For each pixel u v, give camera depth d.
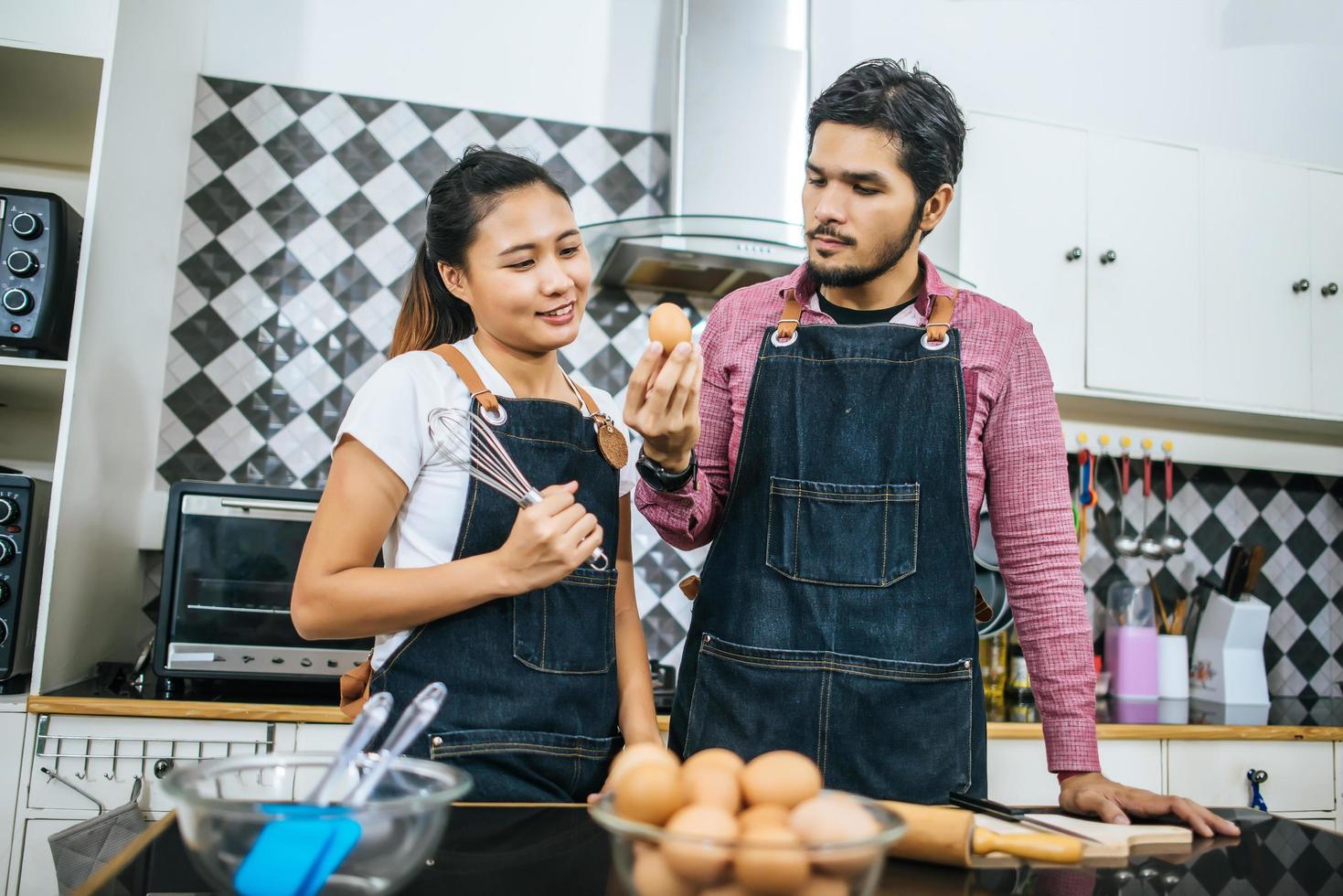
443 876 0.70
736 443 1.31
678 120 2.28
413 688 1.04
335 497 1.03
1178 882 0.75
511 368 1.16
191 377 2.31
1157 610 2.78
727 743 1.18
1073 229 2.52
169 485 2.28
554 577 0.99
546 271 1.08
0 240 1.88
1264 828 0.93
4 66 1.96
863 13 2.66
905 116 1.16
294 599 1.03
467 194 1.09
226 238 2.36
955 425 1.21
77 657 1.96
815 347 1.26
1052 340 2.47
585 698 1.11
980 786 1.17
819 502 1.21
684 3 2.32
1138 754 2.09
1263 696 2.62
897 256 1.21
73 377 1.88
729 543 1.25
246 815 0.53
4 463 2.21
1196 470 2.88
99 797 1.76
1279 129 2.96
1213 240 2.62
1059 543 1.24
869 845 0.51
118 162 2.02
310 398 2.36
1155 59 2.88
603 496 1.19
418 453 1.07
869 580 1.18
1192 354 2.57
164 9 2.19
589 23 2.60
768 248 2.18
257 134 2.39
